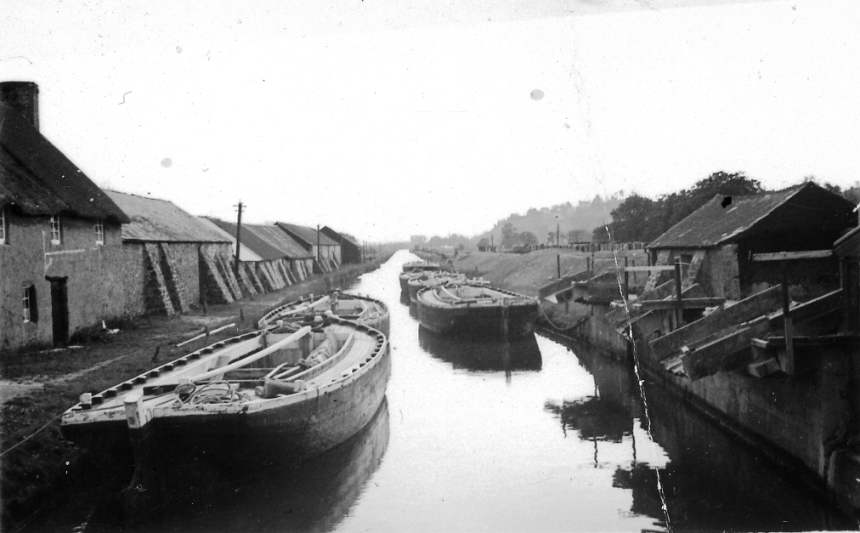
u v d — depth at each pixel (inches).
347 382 407.8
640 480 371.9
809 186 449.4
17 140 639.1
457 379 676.1
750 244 455.8
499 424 502.9
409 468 405.7
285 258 1567.4
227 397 344.2
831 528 312.2
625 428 486.9
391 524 329.7
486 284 1307.8
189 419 311.7
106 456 301.9
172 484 319.6
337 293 1078.4
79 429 296.7
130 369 486.6
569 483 374.9
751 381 399.9
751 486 366.6
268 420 329.7
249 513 338.3
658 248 619.8
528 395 597.9
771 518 327.3
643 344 613.6
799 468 343.9
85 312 679.1
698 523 322.0
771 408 374.0
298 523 328.8
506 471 393.1
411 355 830.5
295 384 369.4
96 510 306.7
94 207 696.4
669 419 514.0
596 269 874.1
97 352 581.3
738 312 395.9
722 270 481.1
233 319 861.8
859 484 292.0
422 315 1043.9
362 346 576.4
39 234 586.6
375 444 454.3
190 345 631.8
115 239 766.5
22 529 285.4
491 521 317.7
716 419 458.3
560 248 1508.4
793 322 328.2
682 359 353.4
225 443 319.9
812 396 329.7
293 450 358.9
